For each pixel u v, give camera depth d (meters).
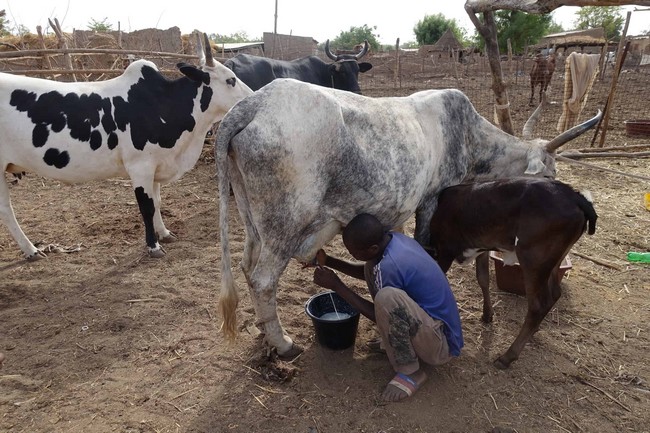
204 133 5.14
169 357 3.20
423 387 2.92
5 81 4.11
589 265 4.48
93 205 6.21
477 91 17.27
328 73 8.66
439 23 51.12
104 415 2.69
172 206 6.20
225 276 2.76
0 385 2.92
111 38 13.20
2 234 5.25
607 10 47.22
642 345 3.34
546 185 2.85
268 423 2.65
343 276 4.34
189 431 2.59
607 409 2.78
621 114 12.86
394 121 3.00
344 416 2.70
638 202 6.09
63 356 3.21
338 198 2.85
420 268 2.72
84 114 4.29
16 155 4.26
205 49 4.86
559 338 3.42
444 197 3.28
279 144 2.58
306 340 3.38
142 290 4.07
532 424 2.66
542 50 28.66
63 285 4.16
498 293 4.05
